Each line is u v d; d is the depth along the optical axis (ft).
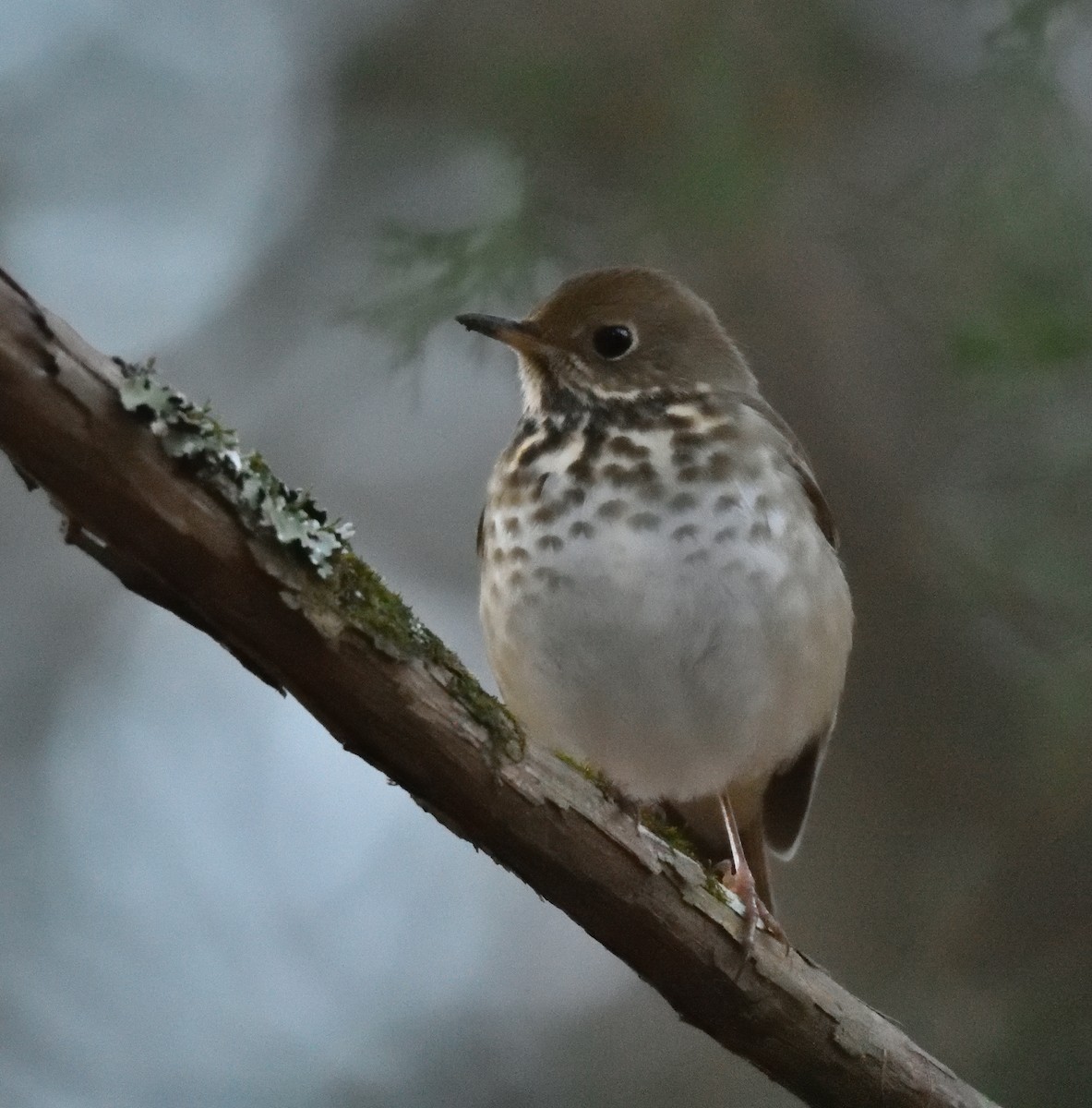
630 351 34.76
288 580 20.92
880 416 42.22
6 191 48.26
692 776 33.35
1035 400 35.83
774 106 37.73
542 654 31.45
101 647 51.57
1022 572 36.96
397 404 51.78
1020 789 39.83
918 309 40.78
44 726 50.31
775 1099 41.65
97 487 19.84
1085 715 35.76
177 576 20.66
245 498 20.54
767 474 31.58
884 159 39.63
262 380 50.85
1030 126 35.17
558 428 33.42
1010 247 35.32
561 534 31.09
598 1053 43.88
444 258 37.11
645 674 31.17
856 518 41.70
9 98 48.03
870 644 41.70
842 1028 26.45
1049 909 39.22
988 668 41.37
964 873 40.11
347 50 47.50
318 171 48.03
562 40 39.29
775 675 31.32
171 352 50.16
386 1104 43.01
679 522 30.91
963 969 39.06
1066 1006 37.22
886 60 40.04
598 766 32.81
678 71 37.55
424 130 44.83
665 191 36.96
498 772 23.13
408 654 22.06
